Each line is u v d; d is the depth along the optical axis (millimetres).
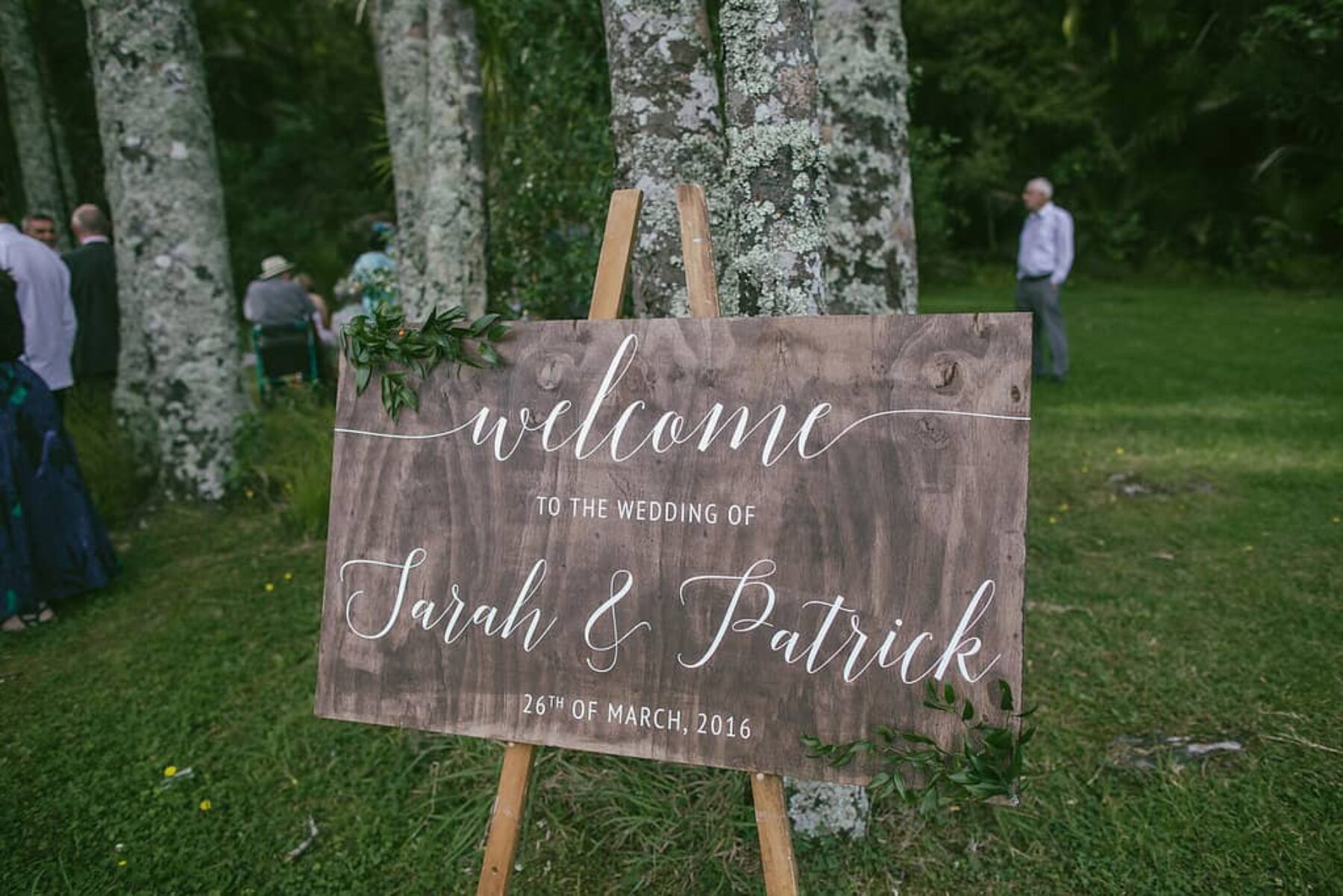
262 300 7781
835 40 3426
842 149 3465
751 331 1870
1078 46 19438
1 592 3975
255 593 4391
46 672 3689
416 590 2053
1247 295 17453
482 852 2623
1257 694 3203
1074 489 5523
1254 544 4539
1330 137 16438
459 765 2980
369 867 2592
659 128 2729
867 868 2463
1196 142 19531
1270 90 15117
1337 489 5234
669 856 2539
